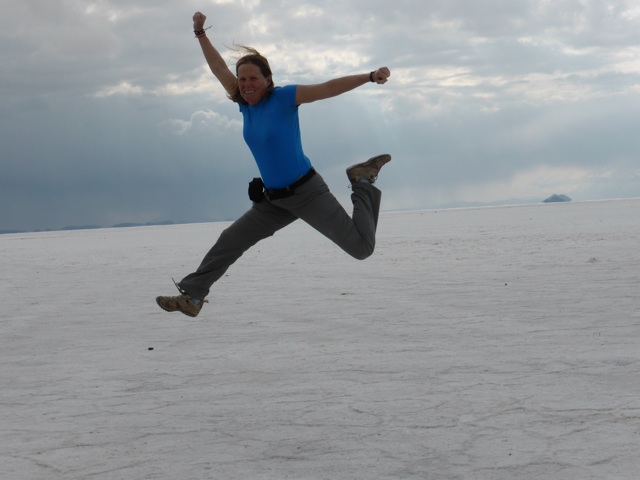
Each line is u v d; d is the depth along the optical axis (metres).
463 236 29.73
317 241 32.56
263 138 5.75
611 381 5.90
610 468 4.12
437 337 8.14
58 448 4.85
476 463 4.30
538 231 30.56
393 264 18.12
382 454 4.52
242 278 16.12
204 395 6.10
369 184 6.15
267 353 7.72
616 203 82.75
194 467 4.43
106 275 18.81
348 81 5.59
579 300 10.34
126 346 8.48
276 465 4.41
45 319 10.91
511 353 7.11
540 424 4.92
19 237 72.31
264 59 5.80
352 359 7.21
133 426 5.30
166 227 97.31
